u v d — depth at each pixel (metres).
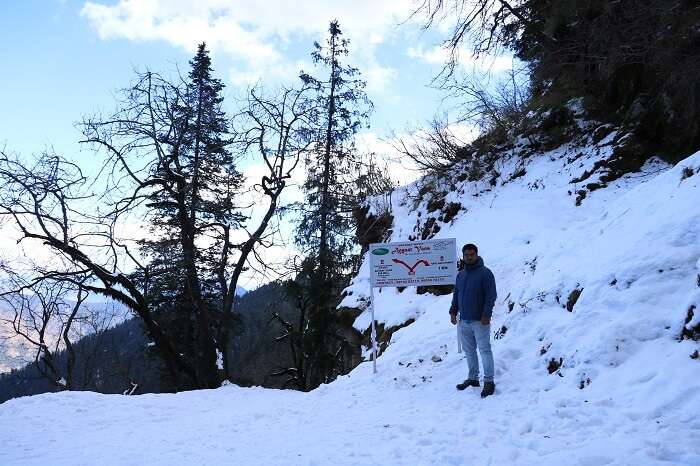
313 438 5.86
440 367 8.24
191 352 21.23
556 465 3.95
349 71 27.11
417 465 4.50
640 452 3.81
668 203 7.24
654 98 12.40
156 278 18.84
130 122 16.48
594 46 13.01
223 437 6.41
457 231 14.56
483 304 6.75
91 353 26.89
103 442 6.48
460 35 14.02
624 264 6.65
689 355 4.91
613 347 5.73
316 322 20.25
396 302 14.82
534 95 18.69
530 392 6.11
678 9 10.98
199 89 20.89
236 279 18.20
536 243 11.05
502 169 16.20
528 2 14.66
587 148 13.93
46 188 15.24
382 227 20.25
